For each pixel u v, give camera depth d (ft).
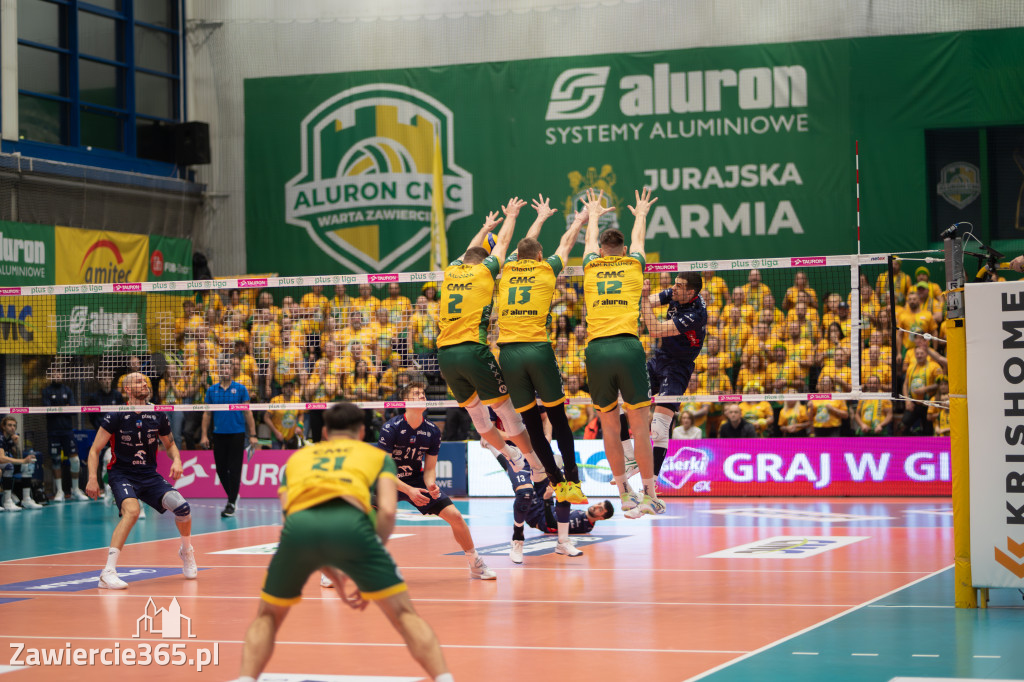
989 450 29.60
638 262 34.12
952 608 29.91
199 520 58.80
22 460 65.41
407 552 43.91
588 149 77.41
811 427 65.41
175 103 85.10
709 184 75.36
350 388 63.77
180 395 68.23
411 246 80.23
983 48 71.15
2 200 70.54
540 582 35.73
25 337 68.90
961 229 30.78
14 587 36.83
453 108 79.71
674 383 39.24
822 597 31.81
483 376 35.55
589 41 77.51
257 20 83.56
